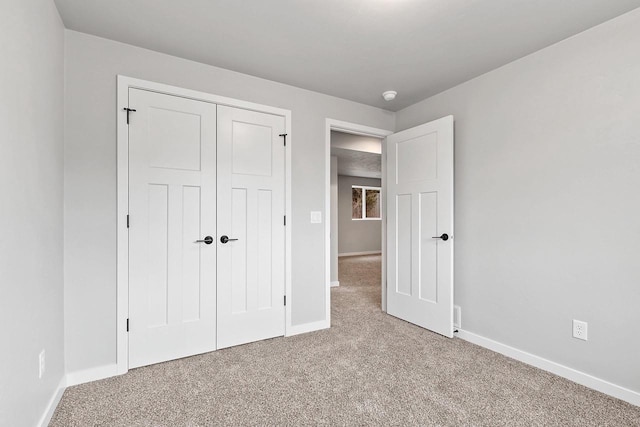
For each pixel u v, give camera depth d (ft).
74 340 6.49
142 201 7.23
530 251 7.41
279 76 8.70
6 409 3.79
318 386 6.44
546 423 5.28
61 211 6.18
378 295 14.07
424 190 9.72
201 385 6.47
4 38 3.72
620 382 5.98
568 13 5.92
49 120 5.44
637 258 5.79
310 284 9.65
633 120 5.84
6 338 3.80
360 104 10.69
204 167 7.99
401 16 6.03
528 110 7.47
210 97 8.03
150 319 7.33
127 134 7.05
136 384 6.50
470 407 5.74
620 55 6.00
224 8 5.82
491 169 8.27
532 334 7.37
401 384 6.52
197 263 7.89
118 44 6.99
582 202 6.52
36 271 4.80
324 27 6.42
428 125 9.59
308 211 9.63
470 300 8.79
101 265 6.75
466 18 6.09
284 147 9.19
